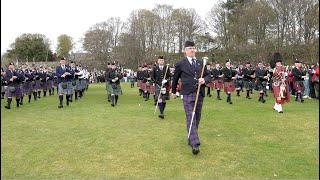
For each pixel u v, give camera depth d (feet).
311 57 99.86
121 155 17.85
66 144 20.12
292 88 48.98
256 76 44.65
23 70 45.19
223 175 14.90
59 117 30.22
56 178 14.64
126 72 128.36
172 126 25.64
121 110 35.14
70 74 39.29
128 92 63.87
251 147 19.26
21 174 15.12
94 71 134.31
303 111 33.19
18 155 17.93
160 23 164.96
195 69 19.85
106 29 163.94
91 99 48.70
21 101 41.16
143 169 15.72
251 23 122.83
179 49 164.35
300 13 110.11
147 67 55.42
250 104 40.47
